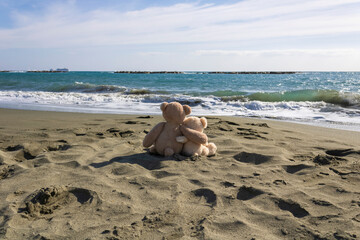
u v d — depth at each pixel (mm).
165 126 3863
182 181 2947
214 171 3252
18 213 2301
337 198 2564
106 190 2732
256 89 20625
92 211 2352
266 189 2725
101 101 12359
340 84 25469
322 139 5051
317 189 2762
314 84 25906
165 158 3689
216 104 11094
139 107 10555
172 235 1970
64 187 2721
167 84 25578
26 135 5094
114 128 5703
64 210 2420
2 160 3717
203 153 3861
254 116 8523
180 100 11734
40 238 1944
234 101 12195
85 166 3418
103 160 3676
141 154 3941
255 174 3162
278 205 2438
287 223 2127
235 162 3584
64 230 2059
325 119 7859
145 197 2584
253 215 2264
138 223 2117
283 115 8641
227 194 2613
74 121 6855
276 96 12336
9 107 10461
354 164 3541
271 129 5977
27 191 2732
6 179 3055
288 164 3471
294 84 26312
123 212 2309
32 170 3287
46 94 14641
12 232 2035
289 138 5117
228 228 2064
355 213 2254
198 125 3857
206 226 2070
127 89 17547
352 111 8977
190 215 2262
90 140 4793
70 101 12430
